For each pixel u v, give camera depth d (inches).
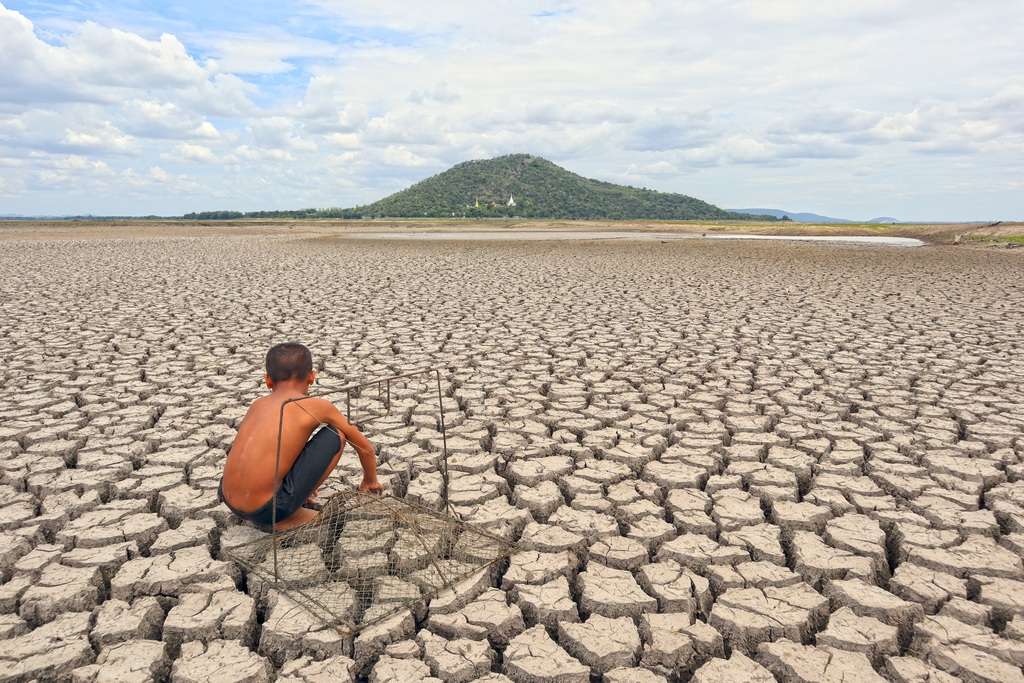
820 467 165.6
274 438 113.3
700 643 100.6
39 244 1146.0
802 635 104.3
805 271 679.1
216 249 1037.8
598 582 115.3
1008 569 118.4
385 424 195.8
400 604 106.3
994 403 218.1
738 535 131.0
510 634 103.8
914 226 2187.5
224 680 90.0
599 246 1163.9
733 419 201.8
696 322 370.9
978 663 94.9
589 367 270.5
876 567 121.9
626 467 166.2
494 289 523.5
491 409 211.8
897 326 355.9
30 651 95.3
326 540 121.5
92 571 115.4
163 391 229.5
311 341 319.6
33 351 293.7
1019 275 624.1
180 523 135.3
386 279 597.3
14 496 146.9
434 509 144.3
